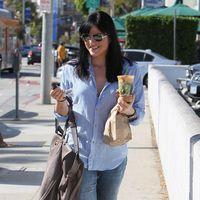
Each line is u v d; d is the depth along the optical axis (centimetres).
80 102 522
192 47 3509
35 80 3419
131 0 8169
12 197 852
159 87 1266
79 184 507
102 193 538
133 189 891
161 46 3488
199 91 1938
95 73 526
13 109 1934
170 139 821
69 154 511
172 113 803
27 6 10562
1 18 3872
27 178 969
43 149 1227
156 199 838
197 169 498
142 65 2989
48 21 2067
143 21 3475
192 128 607
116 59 526
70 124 521
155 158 1123
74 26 9975
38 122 1648
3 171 1017
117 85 524
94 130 519
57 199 507
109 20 525
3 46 3900
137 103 530
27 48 6906
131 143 1283
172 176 769
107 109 521
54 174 509
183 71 2606
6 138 1359
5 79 3484
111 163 523
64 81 532
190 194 550
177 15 3400
